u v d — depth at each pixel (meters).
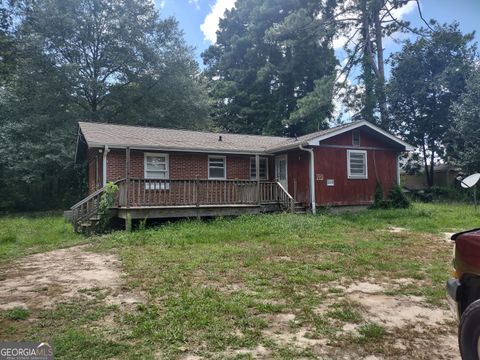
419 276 5.62
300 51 32.16
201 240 8.98
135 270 6.08
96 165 15.20
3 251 8.23
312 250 7.68
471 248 2.95
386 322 3.90
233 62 40.19
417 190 26.52
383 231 10.35
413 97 27.31
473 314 2.67
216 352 3.22
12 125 21.22
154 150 14.04
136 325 3.81
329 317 4.03
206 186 12.69
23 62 22.88
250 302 4.45
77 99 25.48
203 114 29.95
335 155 15.59
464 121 21.44
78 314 4.14
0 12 20.67
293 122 30.52
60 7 24.70
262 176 17.23
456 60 25.45
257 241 8.87
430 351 3.24
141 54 27.66
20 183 23.02
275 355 3.16
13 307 4.39
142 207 11.26
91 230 10.89
